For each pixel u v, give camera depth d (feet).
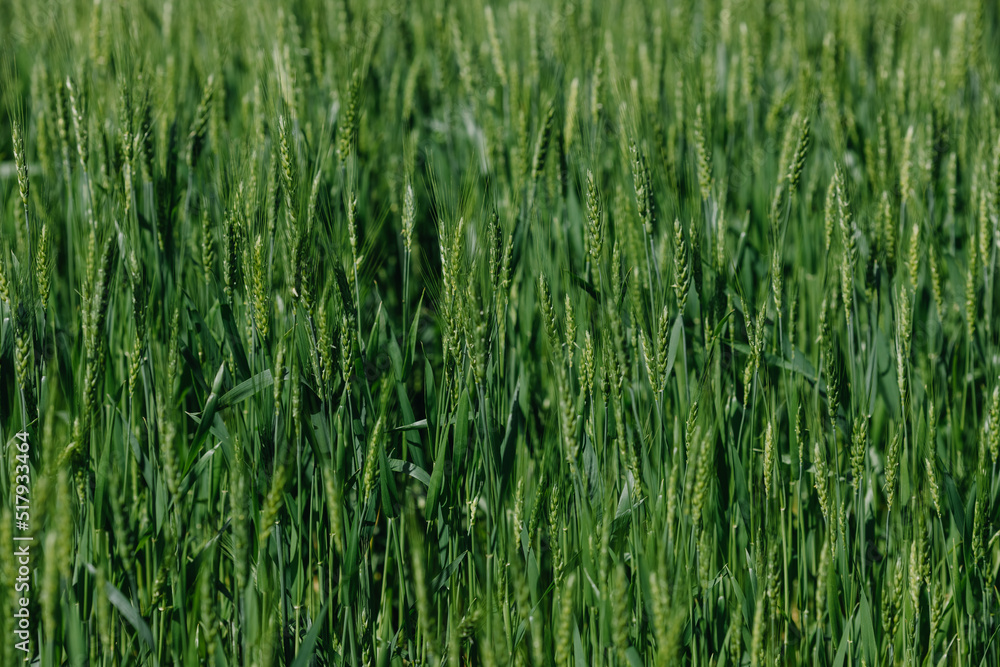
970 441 10.98
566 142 12.28
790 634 9.45
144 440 9.23
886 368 10.56
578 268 11.89
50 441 6.55
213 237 10.05
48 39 16.16
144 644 8.09
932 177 13.44
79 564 7.89
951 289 12.55
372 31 17.31
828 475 9.22
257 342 9.07
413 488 10.53
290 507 8.29
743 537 8.92
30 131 13.88
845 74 17.78
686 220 9.89
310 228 8.21
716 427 8.59
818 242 13.46
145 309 8.64
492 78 18.24
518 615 7.96
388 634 8.84
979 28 18.75
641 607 7.92
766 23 22.02
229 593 8.30
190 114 14.57
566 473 9.30
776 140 15.83
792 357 9.48
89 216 10.32
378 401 10.20
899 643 9.04
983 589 8.85
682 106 14.65
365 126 14.97
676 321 8.49
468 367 8.32
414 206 8.68
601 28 20.43
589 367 8.23
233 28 19.69
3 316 8.02
